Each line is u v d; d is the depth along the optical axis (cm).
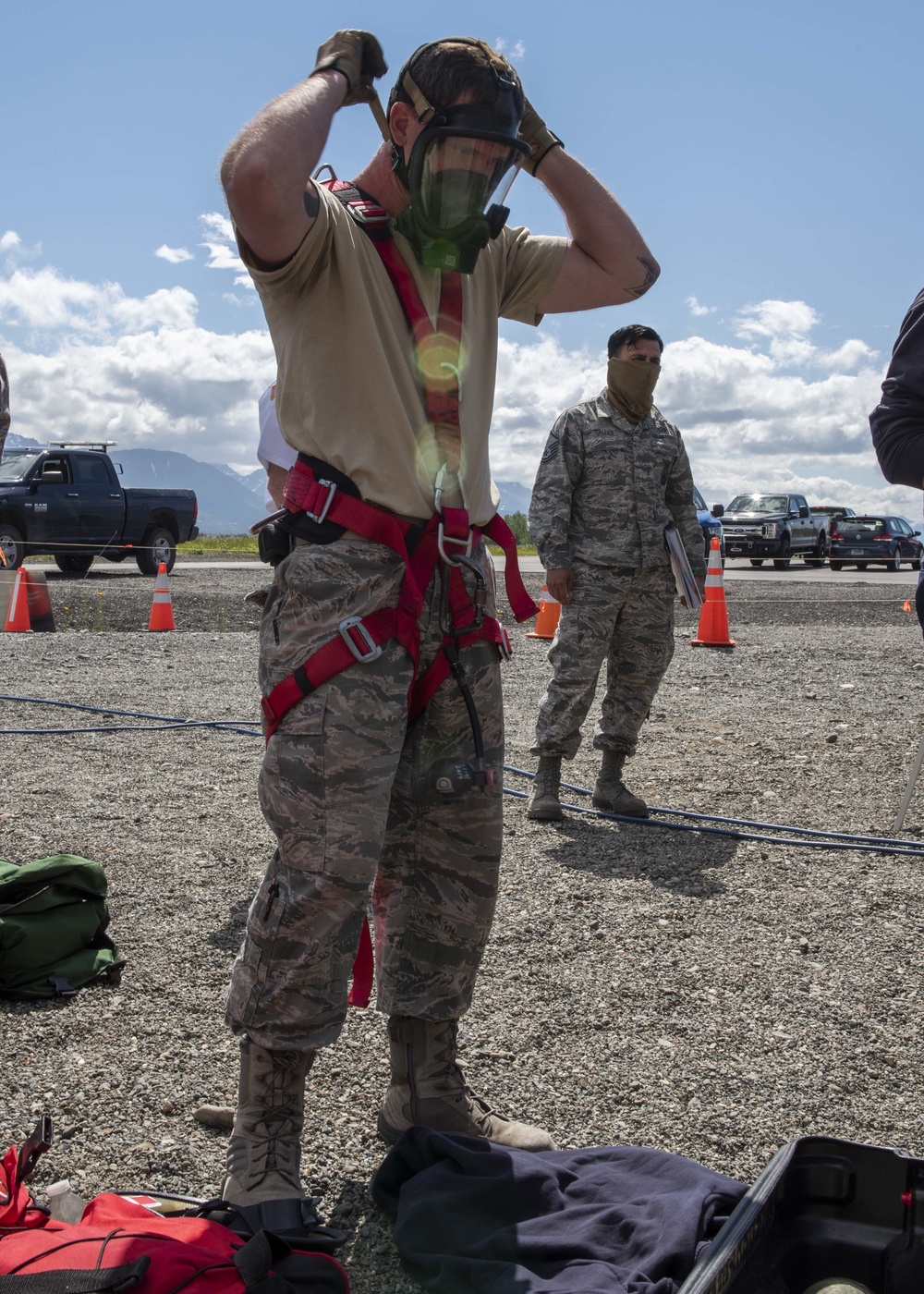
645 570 480
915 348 259
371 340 195
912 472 259
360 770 194
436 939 221
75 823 469
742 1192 199
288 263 188
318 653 194
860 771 598
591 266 226
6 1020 289
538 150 221
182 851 434
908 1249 179
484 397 214
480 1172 209
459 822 218
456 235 191
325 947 196
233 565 2389
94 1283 148
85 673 894
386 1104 236
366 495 197
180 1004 302
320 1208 216
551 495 476
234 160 175
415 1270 193
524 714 761
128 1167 227
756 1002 310
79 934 314
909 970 333
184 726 683
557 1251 187
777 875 422
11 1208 173
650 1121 249
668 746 660
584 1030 292
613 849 454
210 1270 156
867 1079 269
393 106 194
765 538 2972
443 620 208
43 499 1814
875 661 1022
